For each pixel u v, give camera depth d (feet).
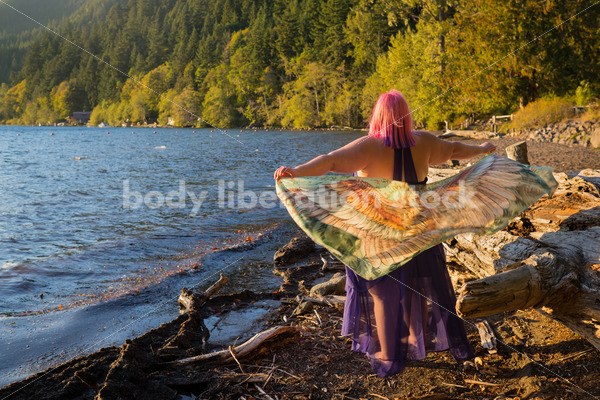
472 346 9.80
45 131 296.71
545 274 8.48
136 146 136.36
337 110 231.09
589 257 8.98
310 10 302.45
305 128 246.06
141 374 9.61
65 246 24.59
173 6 553.23
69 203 40.19
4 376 11.17
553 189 9.10
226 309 14.90
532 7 89.86
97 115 420.77
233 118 305.53
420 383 9.20
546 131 76.02
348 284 9.69
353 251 8.62
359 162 8.50
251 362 10.47
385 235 8.65
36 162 87.66
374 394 8.94
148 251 23.40
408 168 8.73
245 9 420.36
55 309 15.69
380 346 9.20
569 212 11.86
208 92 314.76
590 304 8.55
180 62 372.58
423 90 121.08
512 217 9.05
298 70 279.08
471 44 97.60
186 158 88.99
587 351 9.44
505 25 91.91
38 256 22.54
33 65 537.24
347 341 11.41
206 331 12.76
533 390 8.34
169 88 373.20
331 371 9.92
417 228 8.75
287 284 17.35
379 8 149.18
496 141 80.12
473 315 8.53
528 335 10.58
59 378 9.61
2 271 19.90
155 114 384.47
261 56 308.40
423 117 127.13
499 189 9.10
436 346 9.26
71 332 13.83
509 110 112.37
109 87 433.89
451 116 123.85
